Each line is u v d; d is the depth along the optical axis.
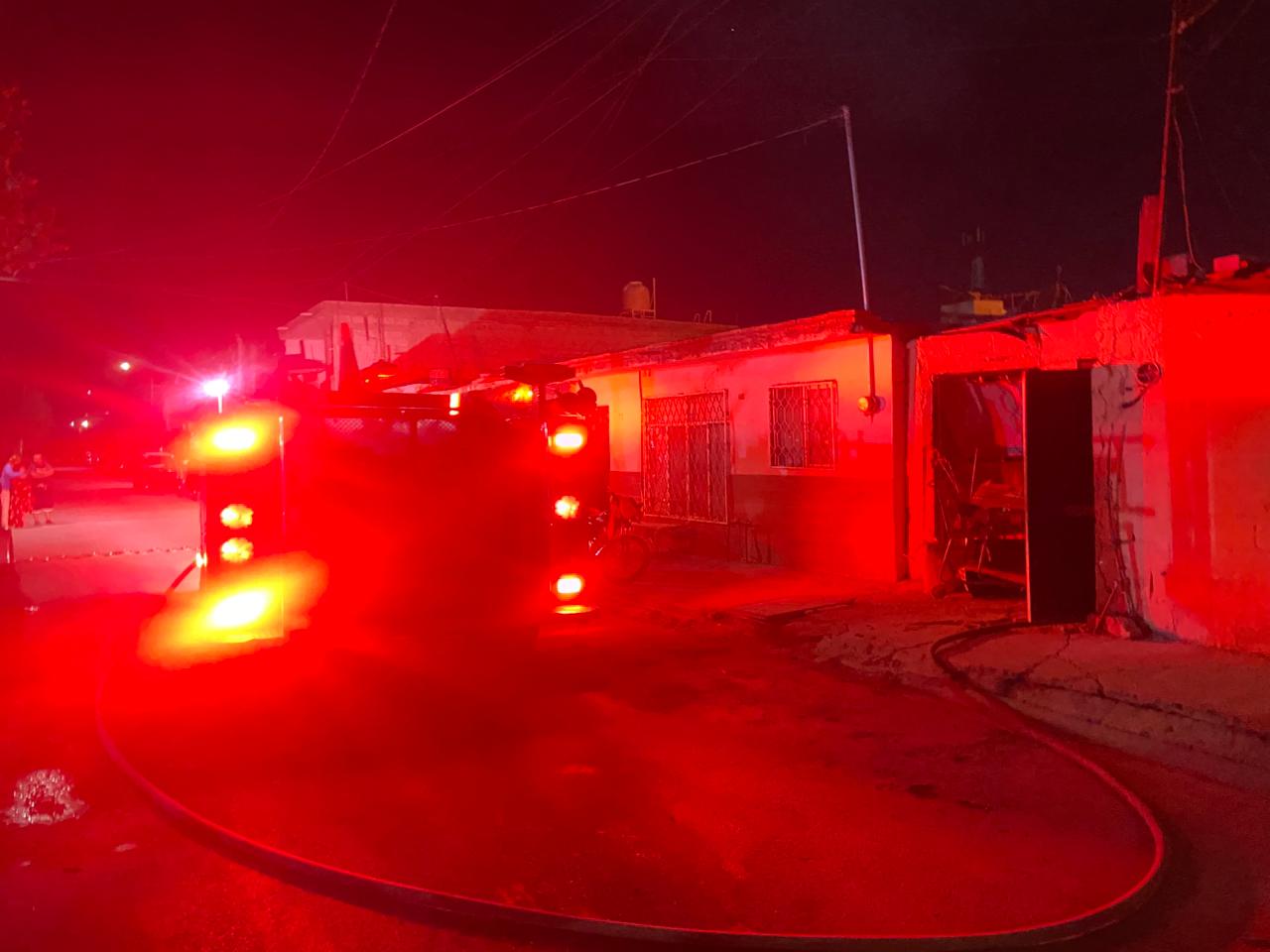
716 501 13.27
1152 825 4.39
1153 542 7.38
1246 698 5.62
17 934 3.62
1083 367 8.26
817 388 11.48
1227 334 6.88
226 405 5.84
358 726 6.00
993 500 9.30
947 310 13.60
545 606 6.69
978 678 6.73
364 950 3.49
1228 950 3.45
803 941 3.36
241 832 4.49
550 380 6.85
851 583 10.73
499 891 3.91
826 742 5.75
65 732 6.00
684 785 5.06
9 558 13.66
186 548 16.23
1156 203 7.97
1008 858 4.16
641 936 3.45
